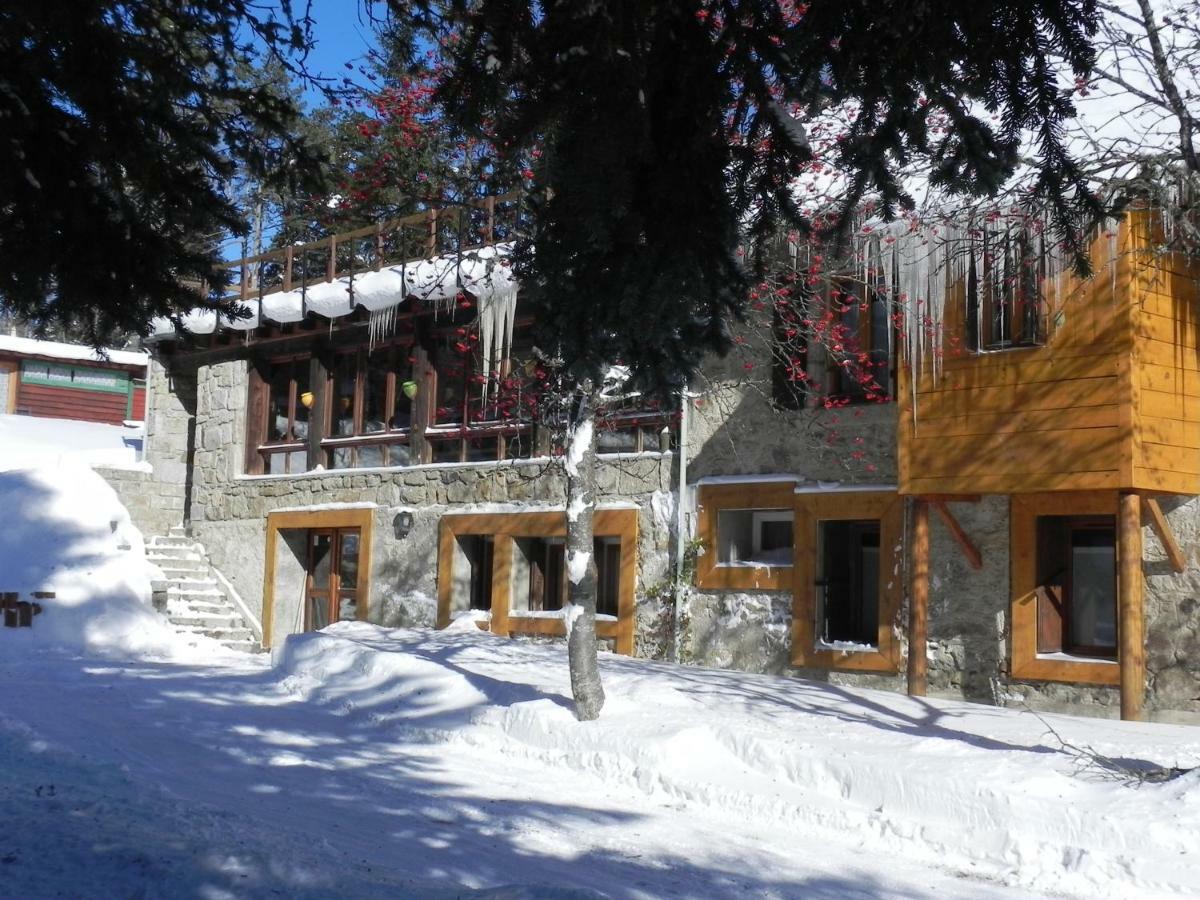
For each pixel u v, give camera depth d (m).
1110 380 10.95
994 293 11.55
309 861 5.70
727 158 5.37
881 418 13.40
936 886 6.53
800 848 7.18
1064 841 6.79
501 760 9.59
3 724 10.04
